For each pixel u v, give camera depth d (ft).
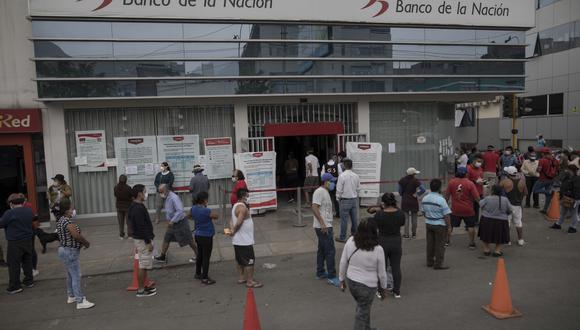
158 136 41.47
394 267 22.16
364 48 43.52
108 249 33.14
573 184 34.04
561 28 85.66
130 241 35.24
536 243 31.81
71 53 37.68
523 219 39.47
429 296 22.30
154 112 41.81
